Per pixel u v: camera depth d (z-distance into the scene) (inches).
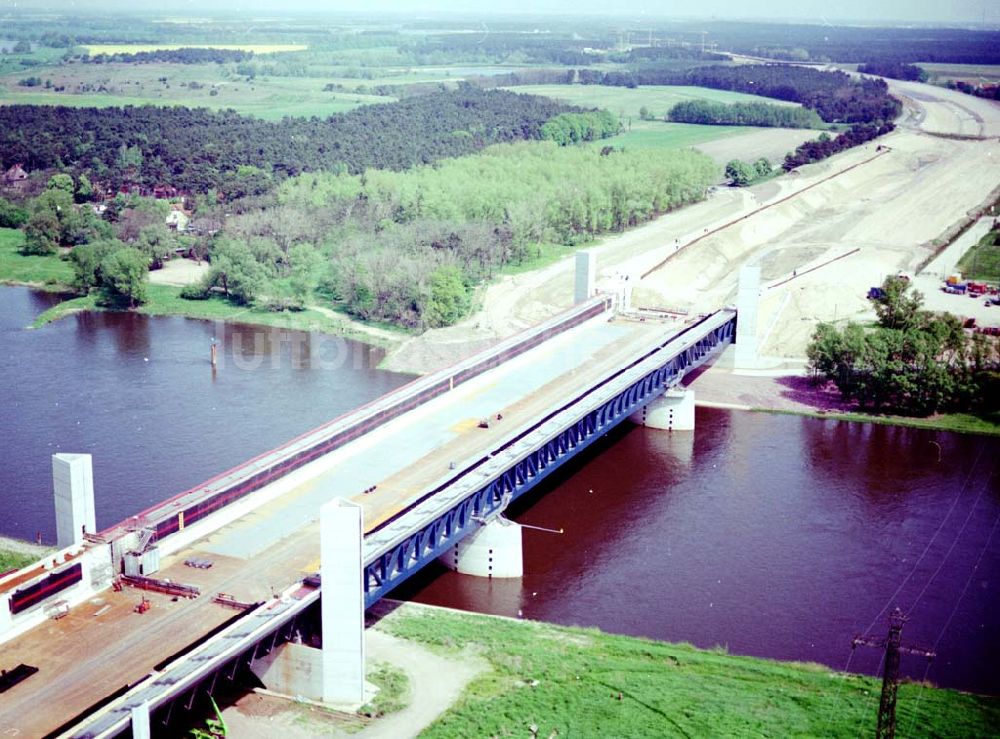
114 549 5816.9
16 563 7022.6
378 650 5999.0
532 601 6752.0
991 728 5388.8
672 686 5713.6
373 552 5757.9
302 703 5487.2
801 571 7150.6
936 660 6122.1
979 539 7667.3
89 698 4778.5
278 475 6963.6
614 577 7042.3
